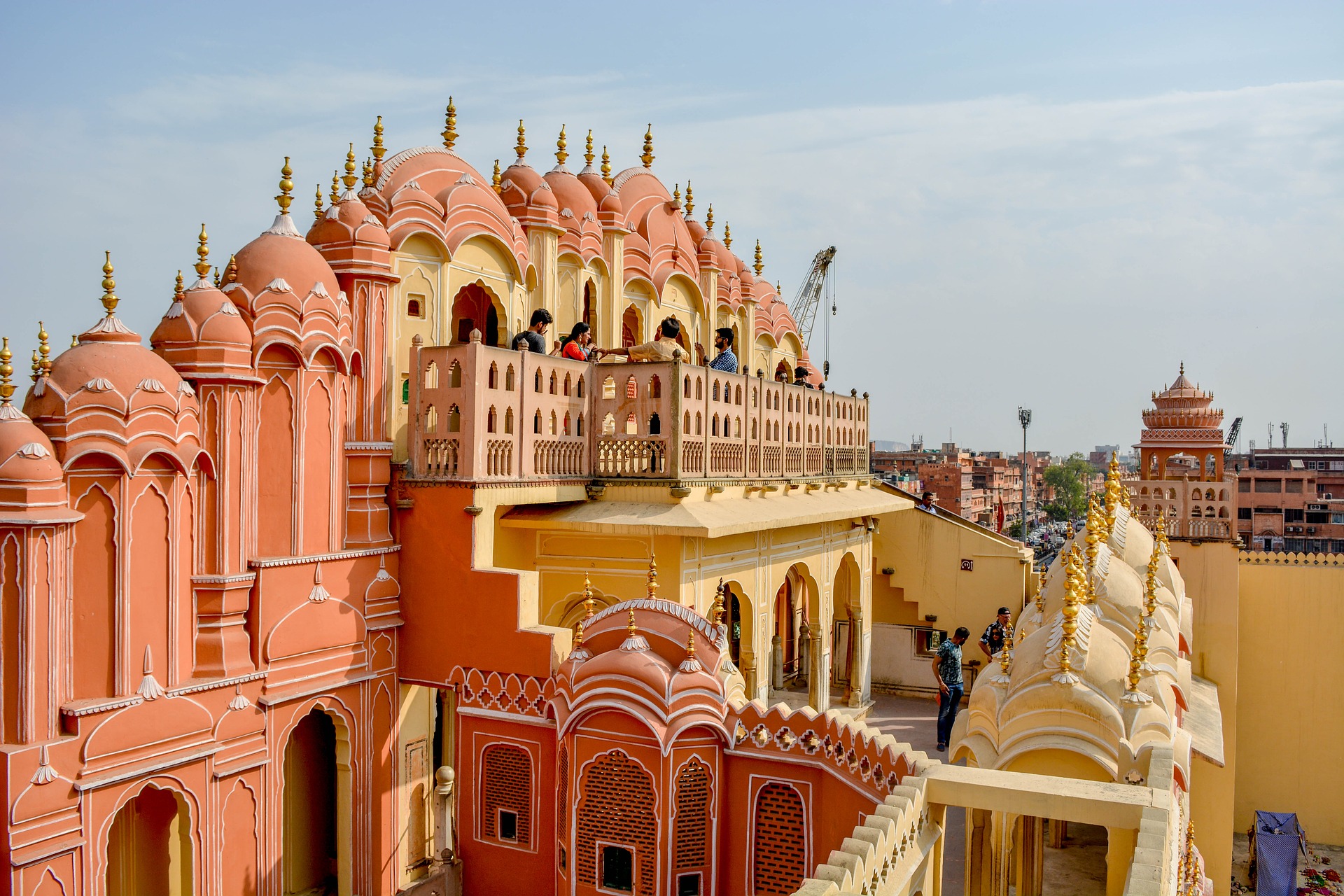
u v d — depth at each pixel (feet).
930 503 78.54
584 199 56.65
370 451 40.47
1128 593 39.11
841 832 33.60
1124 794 26.78
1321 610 71.56
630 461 46.11
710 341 70.23
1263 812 62.95
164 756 32.48
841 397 66.80
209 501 34.71
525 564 46.24
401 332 43.52
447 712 49.24
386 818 41.04
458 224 45.83
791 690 69.51
